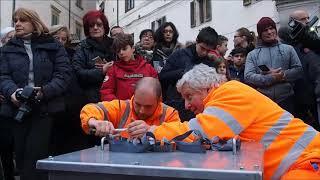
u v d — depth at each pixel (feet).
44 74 11.17
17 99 10.44
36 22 11.44
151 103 7.45
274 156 6.65
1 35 14.82
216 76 6.86
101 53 13.25
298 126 6.79
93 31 13.32
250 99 6.48
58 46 11.64
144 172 4.36
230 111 6.31
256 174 4.12
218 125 6.18
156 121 7.81
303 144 6.64
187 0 56.75
